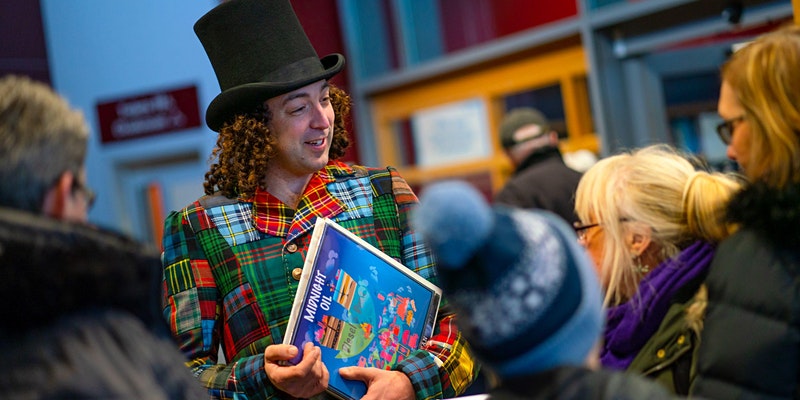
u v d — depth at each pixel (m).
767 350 1.28
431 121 5.23
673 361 1.57
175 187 4.79
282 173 1.88
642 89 4.24
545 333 0.98
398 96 5.35
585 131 4.53
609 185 1.73
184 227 1.85
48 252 1.07
